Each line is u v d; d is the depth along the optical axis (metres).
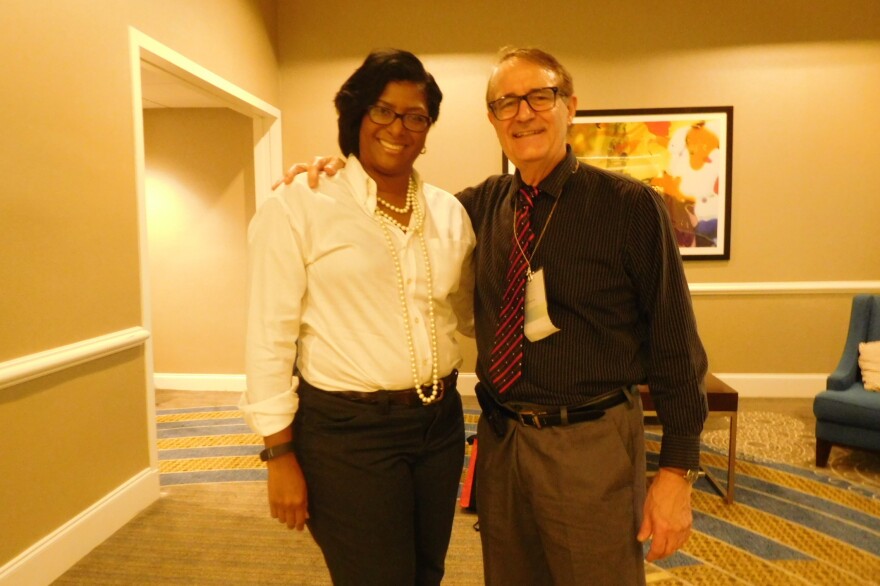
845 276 4.24
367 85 1.15
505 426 1.28
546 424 1.22
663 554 1.18
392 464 1.19
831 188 4.18
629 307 1.22
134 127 2.59
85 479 2.30
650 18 4.14
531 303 1.21
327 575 2.16
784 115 4.15
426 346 1.20
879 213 4.18
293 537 2.42
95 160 2.35
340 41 4.29
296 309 1.17
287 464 1.18
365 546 1.19
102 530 2.37
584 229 1.19
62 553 2.16
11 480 1.96
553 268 1.20
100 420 2.39
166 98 4.07
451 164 4.33
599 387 1.21
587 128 4.22
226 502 2.73
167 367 4.63
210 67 3.29
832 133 4.14
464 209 1.42
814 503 2.68
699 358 1.20
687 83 4.16
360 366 1.15
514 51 1.25
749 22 4.10
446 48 4.25
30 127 2.02
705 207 4.23
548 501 1.21
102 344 2.35
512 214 1.29
